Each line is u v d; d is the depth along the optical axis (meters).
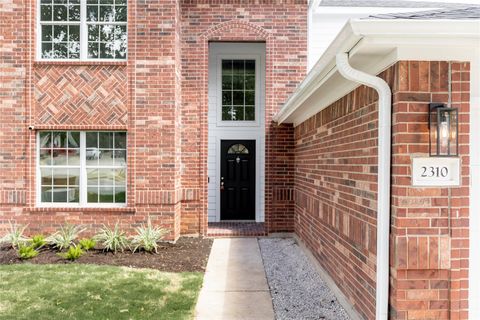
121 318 4.74
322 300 5.61
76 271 6.56
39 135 9.23
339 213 5.57
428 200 3.67
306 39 10.03
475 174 3.90
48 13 9.23
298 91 6.19
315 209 7.27
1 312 4.88
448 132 3.62
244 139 11.52
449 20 3.27
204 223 9.85
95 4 9.21
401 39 3.46
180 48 9.83
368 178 4.34
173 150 9.06
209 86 11.48
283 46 10.02
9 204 9.03
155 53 9.06
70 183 9.27
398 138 3.68
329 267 6.18
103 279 6.16
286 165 10.04
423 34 3.36
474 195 3.89
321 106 6.60
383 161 3.81
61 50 9.27
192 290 5.80
